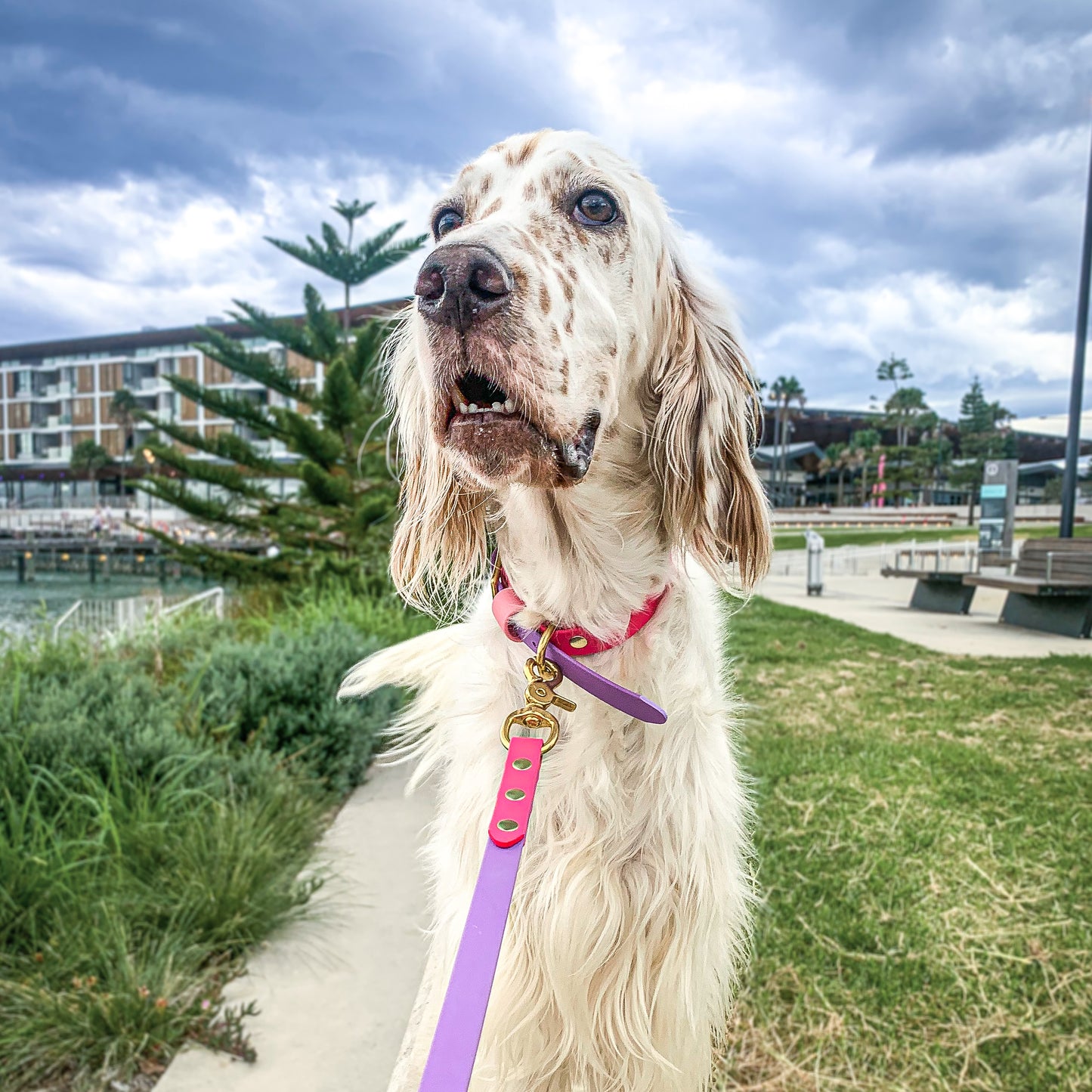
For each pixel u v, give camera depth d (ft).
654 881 4.82
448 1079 3.38
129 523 42.14
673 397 5.68
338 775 13.53
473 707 5.29
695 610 5.48
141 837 9.64
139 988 7.39
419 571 6.28
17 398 236.43
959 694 18.44
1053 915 9.03
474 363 4.31
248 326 39.34
